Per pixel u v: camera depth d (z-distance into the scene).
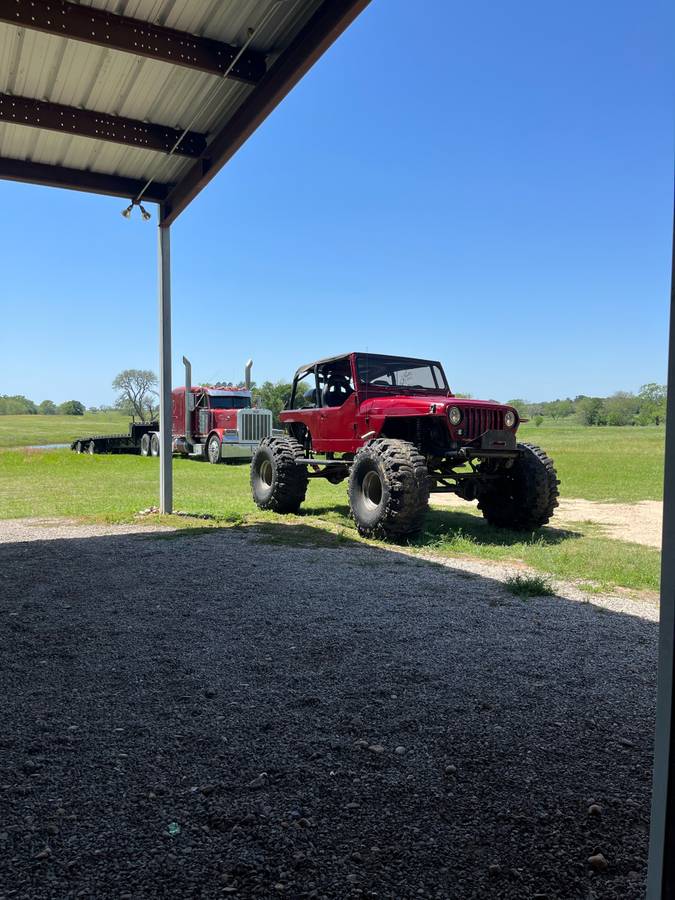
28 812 1.83
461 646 3.31
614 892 1.52
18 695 2.67
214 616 3.80
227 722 2.42
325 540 6.36
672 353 1.04
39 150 6.71
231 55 5.13
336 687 2.77
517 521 7.02
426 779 2.03
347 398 7.51
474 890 1.53
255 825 1.77
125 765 2.10
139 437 24.84
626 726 2.43
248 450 19.17
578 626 3.66
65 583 4.58
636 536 6.83
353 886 1.53
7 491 11.23
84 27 4.59
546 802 1.91
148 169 7.20
